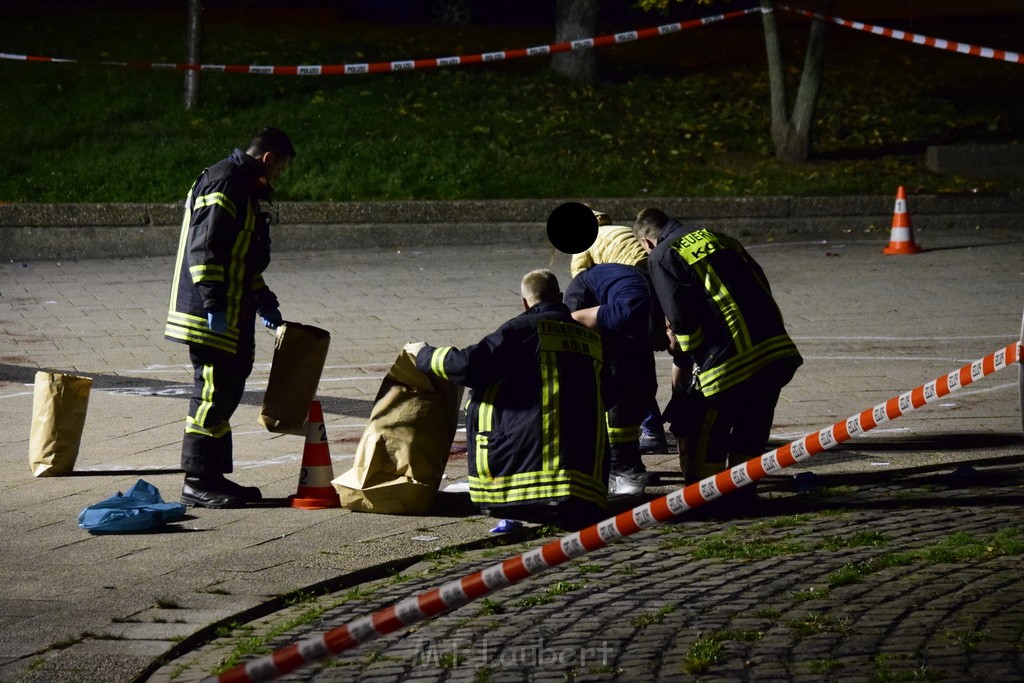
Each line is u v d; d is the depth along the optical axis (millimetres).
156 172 43875
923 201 44469
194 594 14398
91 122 46438
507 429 16500
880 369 26422
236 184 17500
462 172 45188
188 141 45562
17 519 17453
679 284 17406
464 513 17672
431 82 51531
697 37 59719
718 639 12469
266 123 47250
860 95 54562
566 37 52906
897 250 39844
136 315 32562
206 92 48844
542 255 40594
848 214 44375
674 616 13281
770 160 48875
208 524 17219
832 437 9359
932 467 19609
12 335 30359
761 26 60812
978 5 60500
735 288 17531
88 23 55219
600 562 15344
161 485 19203
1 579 14977
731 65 56750
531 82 52406
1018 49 59406
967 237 42656
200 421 17922
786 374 17625
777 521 17031
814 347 28609
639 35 35938
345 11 60500
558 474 16391
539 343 16547
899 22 61438
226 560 15609
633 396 18453
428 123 48125
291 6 60219
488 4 61094
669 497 8758
